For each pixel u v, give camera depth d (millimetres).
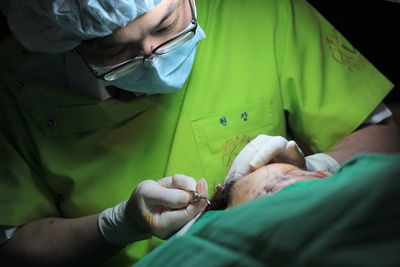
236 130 1296
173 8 965
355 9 1590
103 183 1224
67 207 1244
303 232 328
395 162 334
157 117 1269
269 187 902
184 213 997
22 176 1181
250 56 1333
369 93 1313
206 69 1310
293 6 1375
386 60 1620
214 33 1344
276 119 1338
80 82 1213
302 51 1343
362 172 377
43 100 1194
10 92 1207
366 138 1292
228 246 385
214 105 1297
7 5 1141
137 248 1251
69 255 1128
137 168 1247
